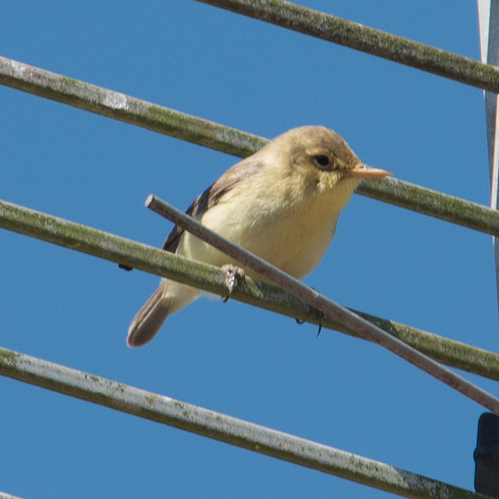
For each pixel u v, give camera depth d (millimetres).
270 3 10758
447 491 9320
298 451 9016
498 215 11180
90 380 8633
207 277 9547
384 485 9188
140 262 9258
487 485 10539
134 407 8688
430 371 8023
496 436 10648
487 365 9797
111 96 10539
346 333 10039
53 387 8555
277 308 9797
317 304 7812
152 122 10758
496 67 11250
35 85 10211
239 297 9664
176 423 8758
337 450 9141
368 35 10953
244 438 8891
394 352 7988
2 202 8945
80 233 9102
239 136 11117
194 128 10883
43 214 9039
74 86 10375
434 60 11055
